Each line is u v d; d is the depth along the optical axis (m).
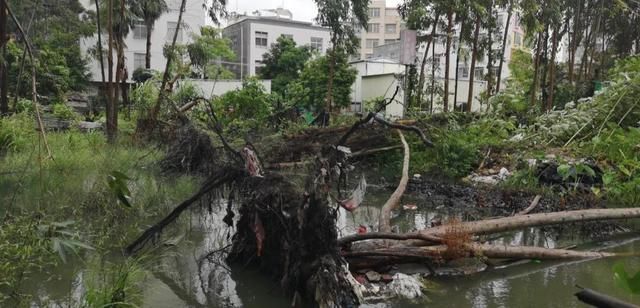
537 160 8.66
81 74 25.16
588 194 7.59
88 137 10.64
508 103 13.64
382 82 24.97
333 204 4.69
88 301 3.24
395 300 3.68
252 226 4.16
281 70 31.64
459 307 3.60
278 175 4.17
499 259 4.71
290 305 3.63
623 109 10.81
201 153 5.53
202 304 3.62
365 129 9.65
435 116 11.30
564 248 5.19
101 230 5.11
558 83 19.36
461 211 6.95
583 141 10.36
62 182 6.88
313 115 17.59
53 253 4.25
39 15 19.22
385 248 4.19
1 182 6.91
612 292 3.96
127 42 29.38
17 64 16.58
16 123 9.79
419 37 16.34
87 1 28.02
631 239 5.74
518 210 6.91
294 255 3.65
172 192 6.29
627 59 13.55
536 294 3.90
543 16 15.62
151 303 3.60
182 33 30.75
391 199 5.97
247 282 4.06
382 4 52.34
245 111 12.16
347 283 3.53
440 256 4.23
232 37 39.91
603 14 18.81
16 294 3.46
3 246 3.90
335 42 16.56
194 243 5.01
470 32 16.88
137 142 9.69
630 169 8.07
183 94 12.31
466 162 9.41
